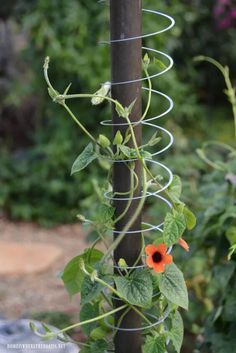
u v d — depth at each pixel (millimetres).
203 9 7980
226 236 3416
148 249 2395
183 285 2428
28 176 7316
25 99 8094
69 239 6766
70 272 2732
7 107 8148
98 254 2695
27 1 7320
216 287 3807
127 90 2455
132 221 2387
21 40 8164
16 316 5074
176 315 2543
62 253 6387
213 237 3588
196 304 4062
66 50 6984
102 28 6969
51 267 6062
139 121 2473
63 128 7219
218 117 8031
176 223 2381
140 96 2488
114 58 2455
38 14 7043
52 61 7113
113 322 2600
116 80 2461
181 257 3707
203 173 6473
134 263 2500
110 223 2500
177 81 7289
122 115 2383
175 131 7129
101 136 2457
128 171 2469
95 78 6965
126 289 2402
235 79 8359
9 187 7234
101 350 2568
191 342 4078
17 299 5395
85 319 2619
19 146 8141
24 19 7082
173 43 7258
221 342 3271
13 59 8141
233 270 3281
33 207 7211
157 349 2447
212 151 6934
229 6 7738
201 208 3932
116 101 2393
